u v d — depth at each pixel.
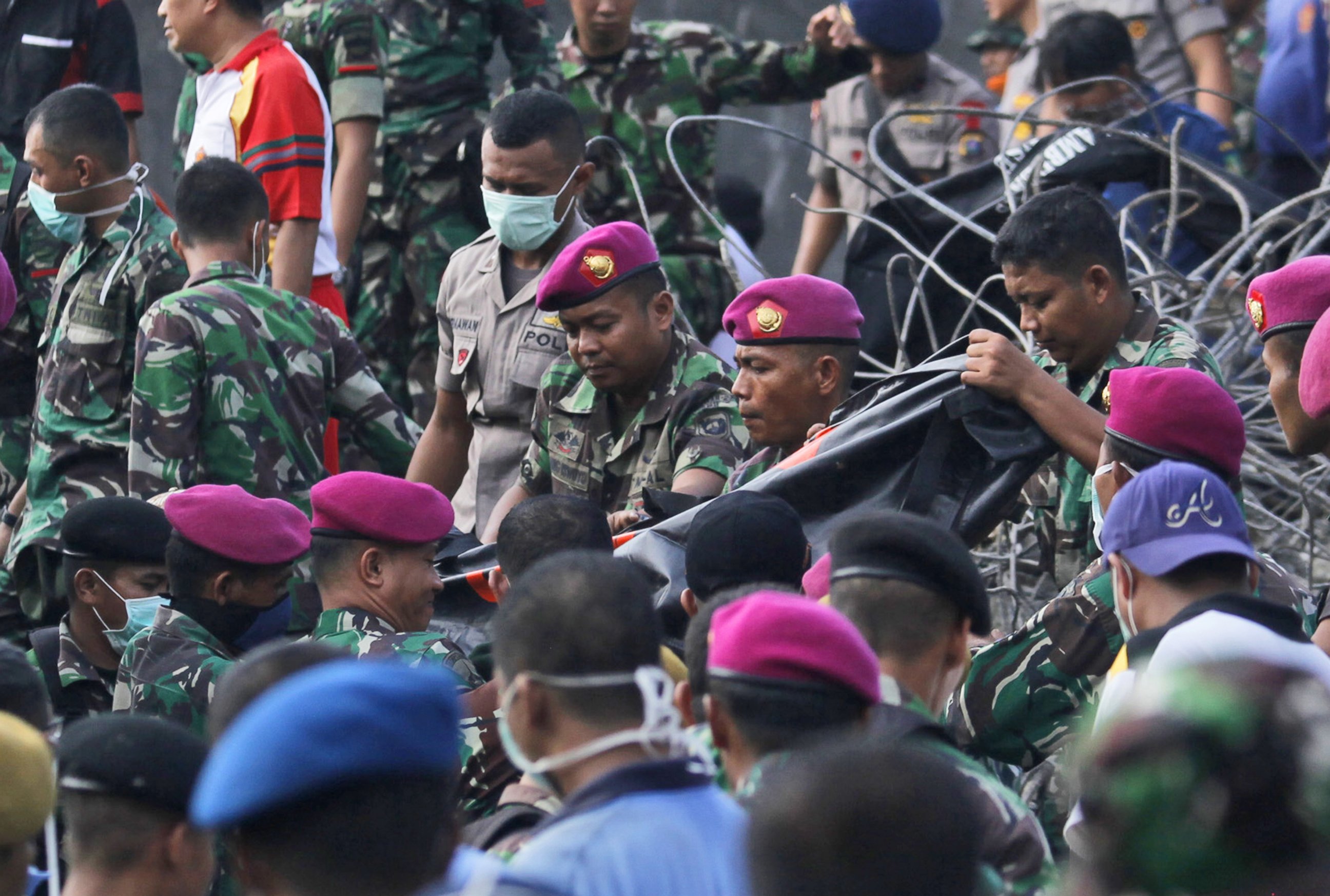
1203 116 22.84
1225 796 4.37
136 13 43.81
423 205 25.03
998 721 11.73
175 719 13.23
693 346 16.47
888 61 27.44
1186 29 27.86
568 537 12.70
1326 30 26.98
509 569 12.85
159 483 17.23
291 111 21.20
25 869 7.80
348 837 6.53
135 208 19.78
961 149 27.94
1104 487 12.34
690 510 14.25
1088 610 11.61
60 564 19.55
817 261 30.67
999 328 22.61
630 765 7.82
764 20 45.00
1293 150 27.14
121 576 15.20
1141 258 19.50
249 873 6.79
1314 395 12.34
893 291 22.70
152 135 43.62
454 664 13.05
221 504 14.04
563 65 26.16
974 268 22.44
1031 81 28.31
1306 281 13.34
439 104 24.98
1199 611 9.46
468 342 18.61
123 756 8.73
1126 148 21.47
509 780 11.98
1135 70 23.47
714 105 26.22
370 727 6.51
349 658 9.38
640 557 13.98
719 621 8.41
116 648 15.20
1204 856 4.38
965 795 6.06
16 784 7.64
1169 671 4.74
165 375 17.28
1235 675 4.55
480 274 18.73
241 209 18.56
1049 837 11.95
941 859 5.82
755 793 6.36
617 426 16.69
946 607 9.42
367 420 19.00
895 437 13.70
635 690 8.26
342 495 13.71
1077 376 14.79
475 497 18.59
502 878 7.31
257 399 17.73
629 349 15.92
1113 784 4.50
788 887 5.84
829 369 15.31
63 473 19.59
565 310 15.90
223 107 21.52
